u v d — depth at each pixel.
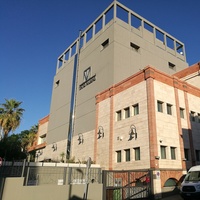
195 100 25.44
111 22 32.38
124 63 30.08
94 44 35.31
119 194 14.35
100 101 28.62
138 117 21.55
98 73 31.77
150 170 17.59
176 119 21.97
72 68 39.81
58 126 39.09
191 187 14.27
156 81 21.81
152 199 16.47
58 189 12.01
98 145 26.42
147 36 36.12
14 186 10.62
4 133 33.31
